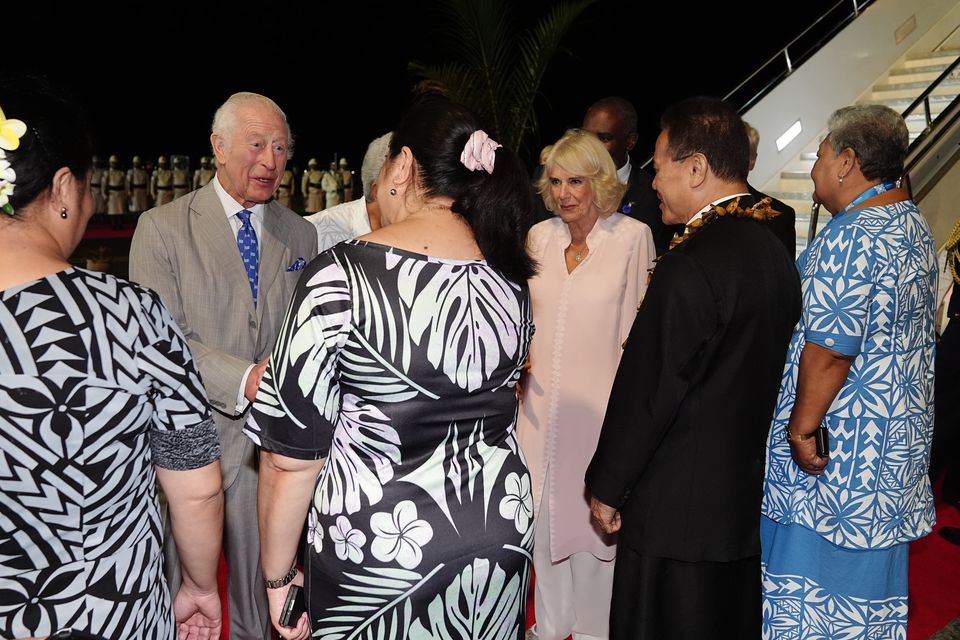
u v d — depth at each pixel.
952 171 5.82
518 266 1.53
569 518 2.68
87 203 1.27
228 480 2.32
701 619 1.96
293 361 1.38
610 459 1.96
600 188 2.60
